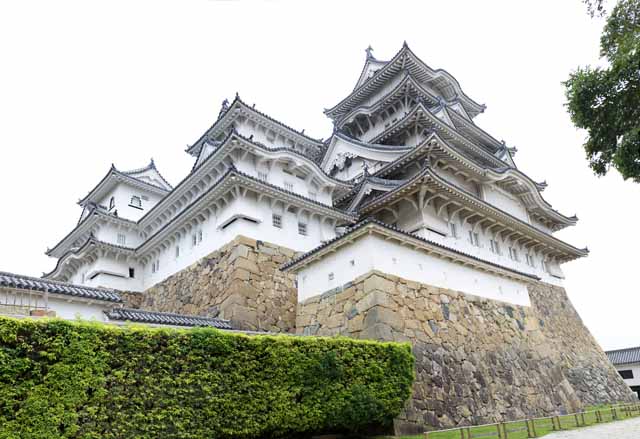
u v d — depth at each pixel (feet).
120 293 96.12
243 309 69.05
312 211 86.38
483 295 69.67
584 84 37.76
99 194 123.95
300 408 38.58
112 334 30.76
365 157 111.96
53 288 50.31
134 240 109.91
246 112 103.71
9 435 24.81
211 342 35.47
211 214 82.74
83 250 99.45
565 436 48.70
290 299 76.59
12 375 25.90
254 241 75.61
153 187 124.16
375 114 127.95
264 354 38.37
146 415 30.40
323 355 41.73
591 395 98.02
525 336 73.56
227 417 34.30
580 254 128.67
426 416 48.88
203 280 79.15
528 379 67.67
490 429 48.55
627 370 160.35
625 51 35.19
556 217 130.41
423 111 102.78
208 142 100.32
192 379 33.35
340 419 40.83
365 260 54.90
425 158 93.86
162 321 57.06
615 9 37.76
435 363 54.19
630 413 78.38
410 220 88.12
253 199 78.48
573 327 116.78
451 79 134.82
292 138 113.70
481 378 59.31
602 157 39.81
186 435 31.76
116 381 29.89
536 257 119.96
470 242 96.58
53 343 27.96
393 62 125.39
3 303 46.88
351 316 54.29
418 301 57.11
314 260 62.75
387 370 45.78
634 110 36.91
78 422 27.58
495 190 112.47
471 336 62.34
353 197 99.35
